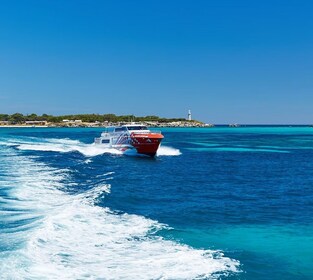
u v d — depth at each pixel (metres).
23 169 31.38
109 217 16.22
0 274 9.45
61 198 19.44
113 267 10.63
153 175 31.45
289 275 10.84
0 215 15.38
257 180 30.14
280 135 132.38
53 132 124.44
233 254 12.41
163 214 17.61
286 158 49.62
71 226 14.22
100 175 29.59
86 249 11.94
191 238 14.00
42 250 11.41
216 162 43.62
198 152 58.09
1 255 10.69
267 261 11.85
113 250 12.03
